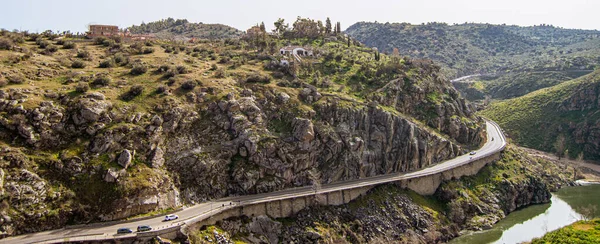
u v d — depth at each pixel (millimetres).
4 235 77688
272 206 101125
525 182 147750
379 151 129500
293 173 113500
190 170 103062
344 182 118688
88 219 85812
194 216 90375
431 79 167125
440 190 129250
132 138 99250
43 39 149250
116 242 79500
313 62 169000
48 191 85625
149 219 88562
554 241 93438
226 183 105562
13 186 82562
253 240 94188
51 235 79875
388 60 184625
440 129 153750
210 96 119188
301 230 100000
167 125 106625
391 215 112562
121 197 88875
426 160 137125
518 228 122688
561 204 146250
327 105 129000
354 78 156875
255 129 114250
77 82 112125
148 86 117750
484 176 144375
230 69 145750
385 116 132875
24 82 106188
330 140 121000
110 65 131000
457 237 115938
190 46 184875
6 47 126812
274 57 167125
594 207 141875
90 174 90688
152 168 97500
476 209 128125
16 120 92125
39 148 91750
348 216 107938
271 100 126188
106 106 103188
